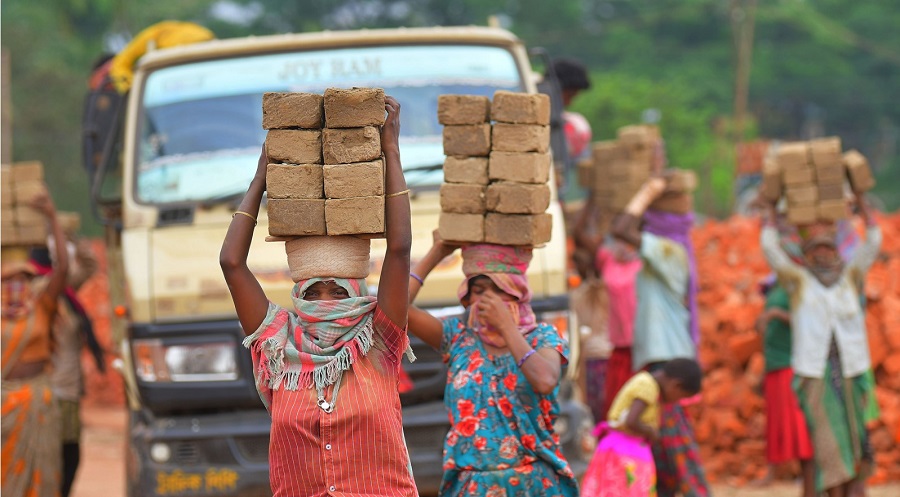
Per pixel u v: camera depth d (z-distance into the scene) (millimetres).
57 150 91125
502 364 14688
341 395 12102
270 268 20469
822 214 23531
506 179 14906
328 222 12109
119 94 26281
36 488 22438
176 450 20547
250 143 22844
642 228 26031
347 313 12156
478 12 132625
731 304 30938
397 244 12242
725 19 137250
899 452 28250
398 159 12461
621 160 28781
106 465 36500
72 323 25859
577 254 28969
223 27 119188
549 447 14734
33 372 22734
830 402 23562
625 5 143625
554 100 23406
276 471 12312
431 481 20359
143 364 20859
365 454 12102
